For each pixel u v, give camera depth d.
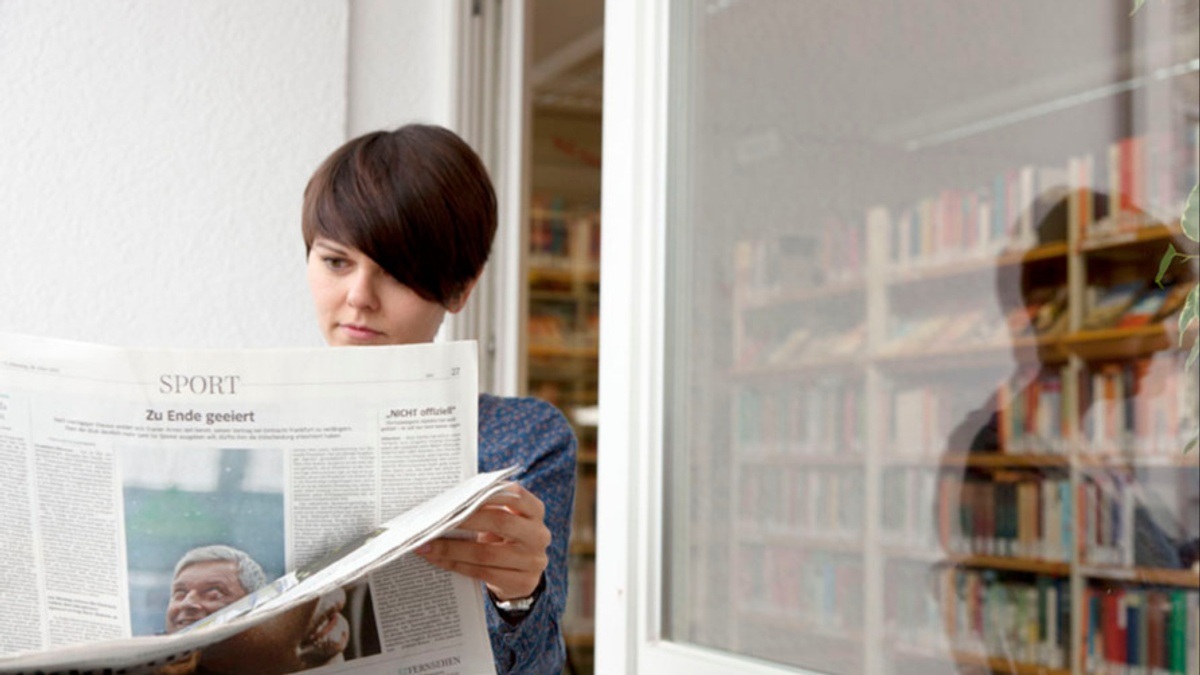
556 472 1.36
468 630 1.07
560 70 5.58
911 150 1.50
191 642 0.89
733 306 1.78
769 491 1.70
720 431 1.80
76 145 2.56
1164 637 1.14
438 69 2.81
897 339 1.50
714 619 1.79
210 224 2.62
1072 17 1.29
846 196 1.60
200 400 1.03
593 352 5.80
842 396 1.58
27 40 2.54
